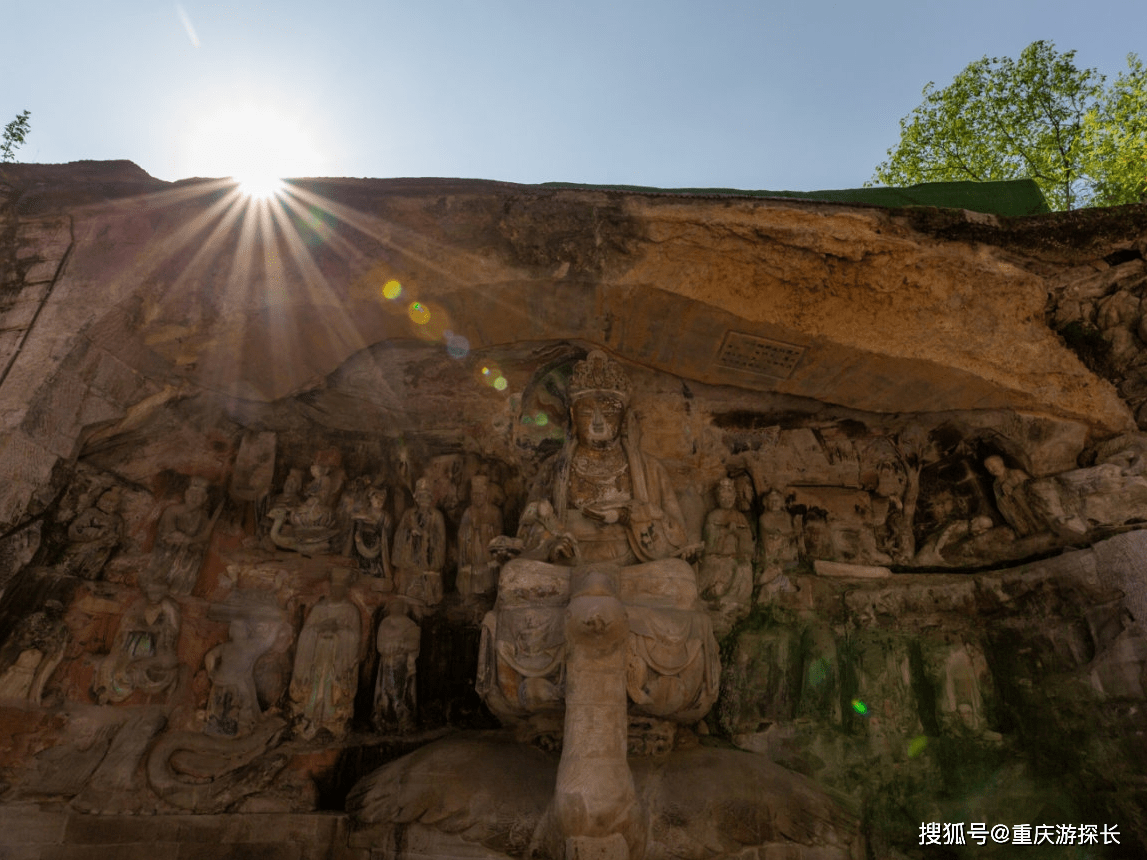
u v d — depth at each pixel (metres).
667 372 7.53
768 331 6.71
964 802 6.16
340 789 6.26
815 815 5.71
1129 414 6.59
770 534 7.52
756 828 5.41
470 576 7.43
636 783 5.55
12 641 5.60
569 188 6.37
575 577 6.09
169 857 5.54
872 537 7.54
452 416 7.80
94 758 5.71
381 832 5.65
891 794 6.26
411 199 6.29
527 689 5.77
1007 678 6.72
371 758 6.46
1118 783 5.75
